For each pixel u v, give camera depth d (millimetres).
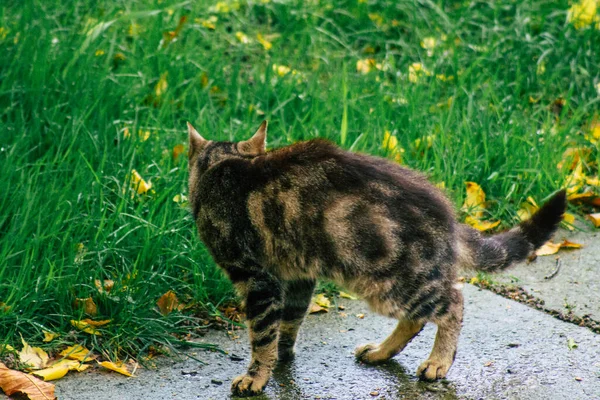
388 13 12414
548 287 7805
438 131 9461
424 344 6953
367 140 9195
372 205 6152
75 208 7680
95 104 8922
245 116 9672
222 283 7453
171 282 7457
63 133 8406
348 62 11164
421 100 10047
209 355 6746
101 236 7535
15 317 6645
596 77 10883
